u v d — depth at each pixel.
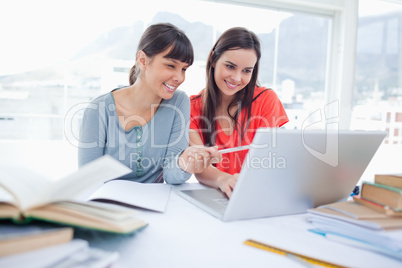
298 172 0.61
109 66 2.69
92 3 2.55
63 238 0.40
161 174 1.10
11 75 2.64
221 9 2.60
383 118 2.96
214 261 0.44
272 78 2.90
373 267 0.44
